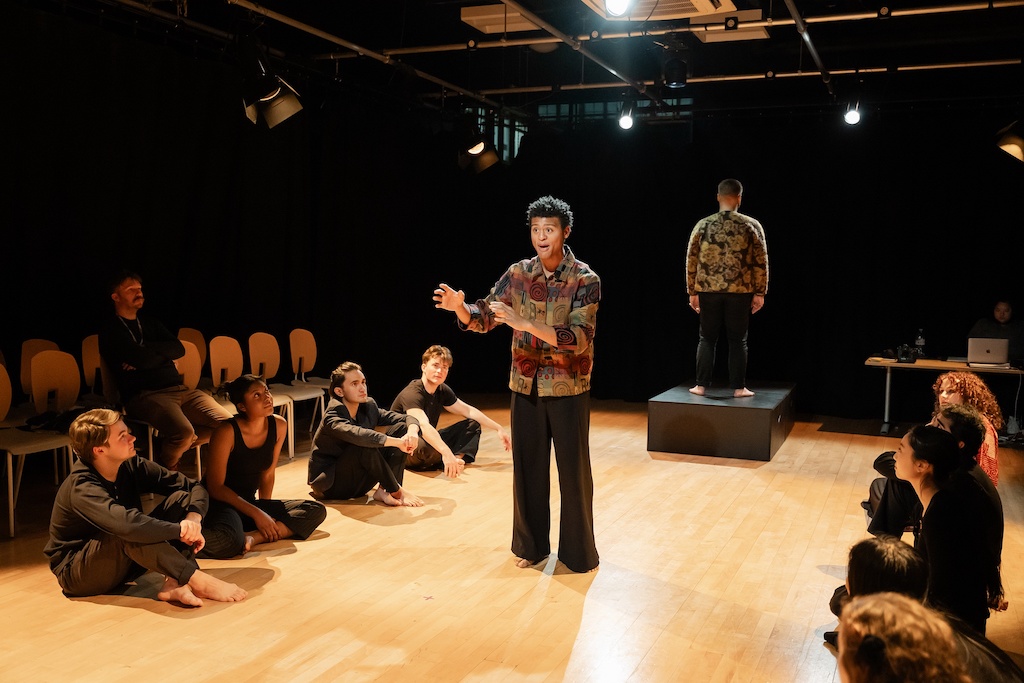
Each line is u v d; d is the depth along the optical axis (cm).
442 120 812
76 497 314
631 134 845
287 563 372
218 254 637
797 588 351
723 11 514
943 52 670
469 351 893
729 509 470
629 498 491
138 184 571
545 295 358
